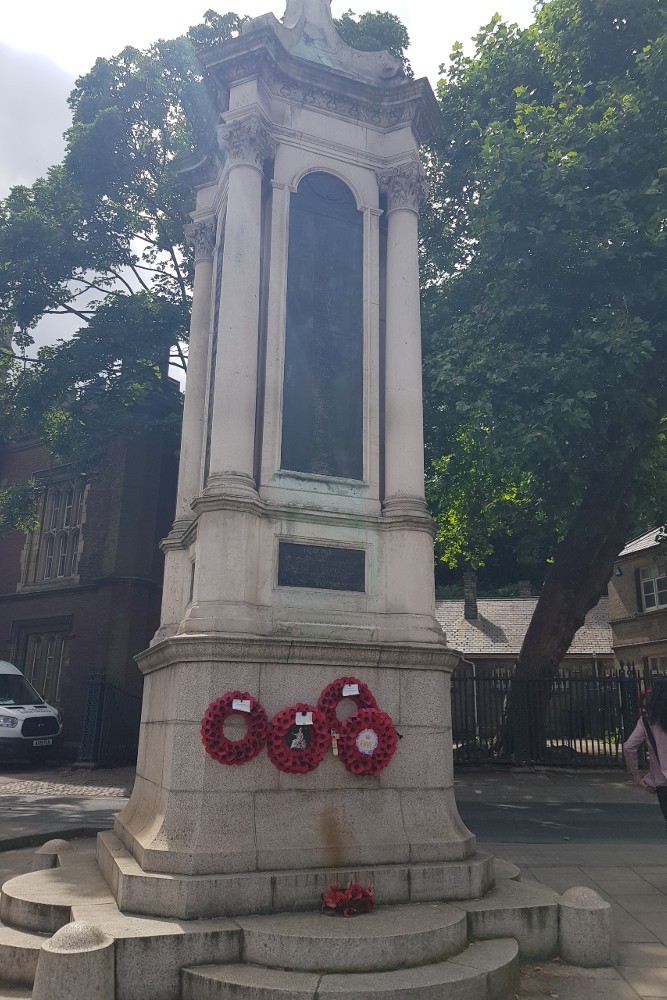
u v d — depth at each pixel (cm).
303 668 607
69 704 2225
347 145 827
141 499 2319
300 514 688
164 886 498
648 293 1395
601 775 1662
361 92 838
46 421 2233
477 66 1831
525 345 1488
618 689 1848
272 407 720
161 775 600
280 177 785
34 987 413
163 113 2202
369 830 575
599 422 1445
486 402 1396
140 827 592
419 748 621
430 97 850
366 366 771
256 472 706
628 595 3325
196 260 930
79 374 2131
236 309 713
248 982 425
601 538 1742
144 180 2252
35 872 627
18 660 2448
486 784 1562
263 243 775
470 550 2306
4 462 2742
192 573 743
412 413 754
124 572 2248
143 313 2133
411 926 474
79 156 2153
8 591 2558
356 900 507
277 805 563
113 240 2272
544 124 1519
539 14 1756
